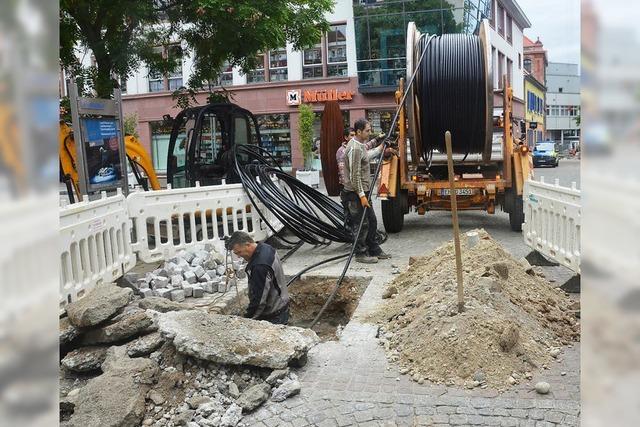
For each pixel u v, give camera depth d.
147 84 29.27
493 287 5.07
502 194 10.74
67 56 13.34
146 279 6.97
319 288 7.49
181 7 13.26
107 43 13.05
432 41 10.01
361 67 26.92
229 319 4.70
